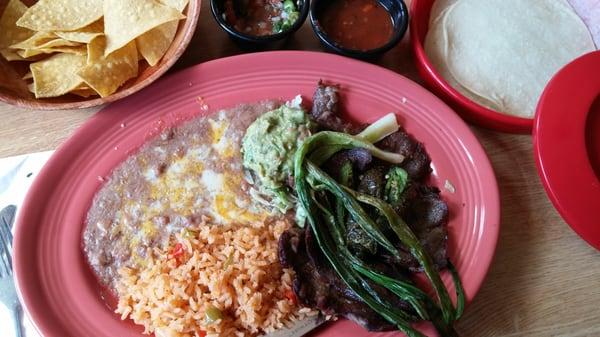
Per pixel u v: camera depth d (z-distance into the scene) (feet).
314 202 0.95
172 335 0.89
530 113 1.05
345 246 0.94
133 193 1.01
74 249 0.97
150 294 0.92
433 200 0.98
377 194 0.96
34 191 0.96
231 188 1.01
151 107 1.04
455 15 1.11
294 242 0.93
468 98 1.04
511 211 1.03
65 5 0.99
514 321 0.95
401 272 0.96
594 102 0.97
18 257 0.92
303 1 1.06
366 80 1.06
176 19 0.97
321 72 1.06
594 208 0.92
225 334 0.90
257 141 0.98
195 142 1.04
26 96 0.96
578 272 0.99
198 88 1.05
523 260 0.99
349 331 0.92
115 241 0.98
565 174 0.93
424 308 0.90
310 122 1.00
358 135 1.01
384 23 1.10
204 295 0.92
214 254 0.96
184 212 1.00
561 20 1.13
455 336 0.91
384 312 0.90
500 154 1.07
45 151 1.03
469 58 1.08
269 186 0.98
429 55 1.09
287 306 0.92
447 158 1.02
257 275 0.92
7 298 0.94
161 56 0.99
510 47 1.08
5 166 1.01
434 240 0.95
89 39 0.95
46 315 0.91
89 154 1.01
